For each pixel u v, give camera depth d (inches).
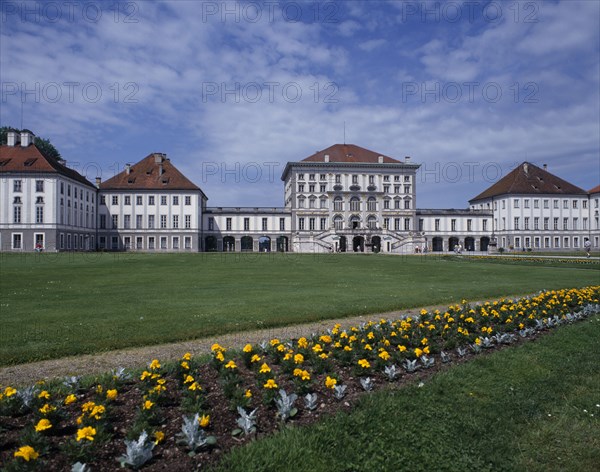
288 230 3627.0
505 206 3732.8
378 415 226.7
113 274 1159.0
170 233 3307.1
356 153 3762.3
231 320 492.7
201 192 3513.8
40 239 2613.2
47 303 623.2
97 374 309.0
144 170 3432.6
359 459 193.5
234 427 208.7
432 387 266.5
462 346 361.1
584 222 3789.4
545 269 1437.0
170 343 407.8
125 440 183.9
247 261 1820.9
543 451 210.8
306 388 251.4
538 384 287.0
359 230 3356.3
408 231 3629.4
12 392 225.9
